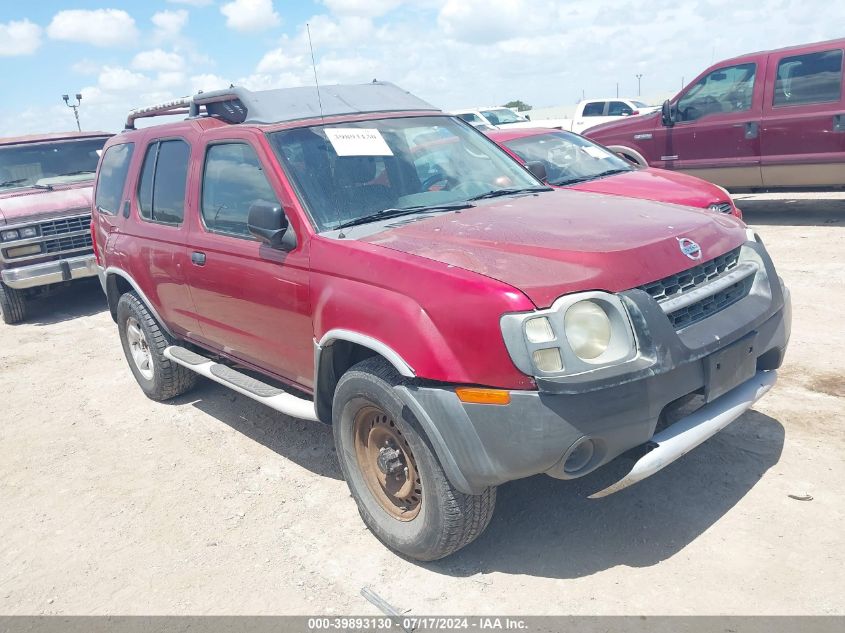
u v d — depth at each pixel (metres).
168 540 3.73
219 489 4.21
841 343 5.23
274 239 3.61
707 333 2.95
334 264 3.33
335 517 3.78
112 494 4.30
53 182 9.58
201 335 4.79
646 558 3.11
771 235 9.45
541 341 2.62
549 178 7.42
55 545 3.81
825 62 9.27
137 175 5.26
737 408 3.09
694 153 10.60
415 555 3.22
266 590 3.23
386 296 3.03
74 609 3.26
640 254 2.90
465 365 2.75
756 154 10.00
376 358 3.22
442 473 2.93
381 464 3.25
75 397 6.08
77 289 10.98
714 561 3.03
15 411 5.88
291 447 4.69
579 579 3.03
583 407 2.63
